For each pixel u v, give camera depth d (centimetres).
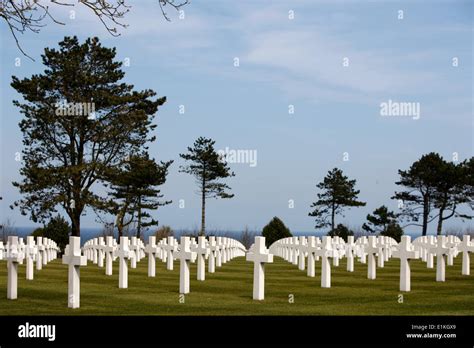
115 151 5162
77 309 1509
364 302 1684
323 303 1658
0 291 1862
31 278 2252
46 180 4803
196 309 1523
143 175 5562
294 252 3278
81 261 1522
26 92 4941
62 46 5141
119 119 5034
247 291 1931
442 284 2189
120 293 1845
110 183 5153
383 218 6681
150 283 2161
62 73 4966
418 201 6738
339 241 3281
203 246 2319
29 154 5050
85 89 5050
